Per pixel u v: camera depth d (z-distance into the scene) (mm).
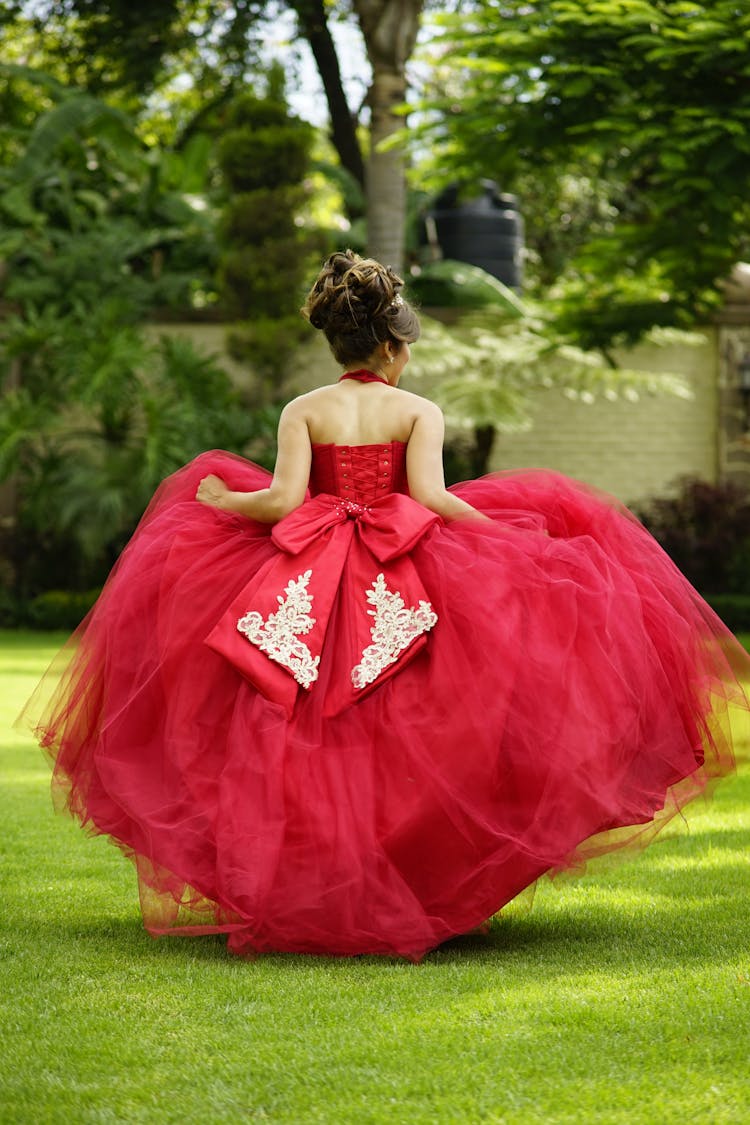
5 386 17672
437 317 18797
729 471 18781
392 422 4246
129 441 17188
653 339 17656
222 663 3887
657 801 3846
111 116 19969
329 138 26812
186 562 4074
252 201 17609
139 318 18234
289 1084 2660
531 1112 2506
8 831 5531
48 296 18328
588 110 12039
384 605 3893
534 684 3695
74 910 4242
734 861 4988
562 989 3295
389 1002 3201
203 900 3730
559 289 20188
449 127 13094
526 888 3785
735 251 13891
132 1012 3133
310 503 4172
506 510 4383
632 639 3871
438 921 3646
